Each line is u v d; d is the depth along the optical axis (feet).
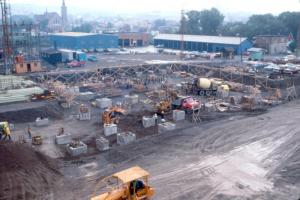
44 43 363.76
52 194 76.95
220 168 90.43
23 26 298.56
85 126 128.06
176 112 133.90
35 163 89.10
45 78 202.90
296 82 203.51
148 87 195.62
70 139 111.45
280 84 194.08
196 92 179.11
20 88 168.96
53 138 115.24
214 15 483.10
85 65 256.52
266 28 415.85
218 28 470.80
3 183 78.54
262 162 94.22
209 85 176.55
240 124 127.03
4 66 223.92
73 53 276.41
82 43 355.36
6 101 150.51
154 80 213.66
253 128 122.01
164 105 142.61
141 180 71.20
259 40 352.28
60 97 162.61
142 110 148.05
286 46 359.25
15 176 81.71
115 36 378.53
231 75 214.48
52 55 261.85
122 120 134.00
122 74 225.56
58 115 141.59
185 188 79.97
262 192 78.33
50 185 80.89
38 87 172.14
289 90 174.60
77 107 153.89
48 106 146.51
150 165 92.22
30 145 105.91
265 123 127.65
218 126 125.08
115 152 102.12
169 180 83.76
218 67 239.30
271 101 159.02
